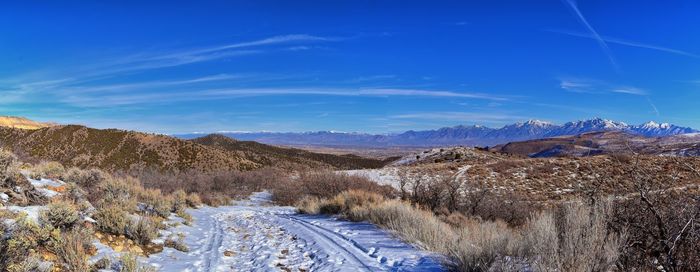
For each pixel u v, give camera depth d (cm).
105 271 666
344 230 1284
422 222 1109
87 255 703
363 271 751
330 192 3388
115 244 834
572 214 643
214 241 1128
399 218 1245
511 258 654
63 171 1383
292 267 819
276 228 1439
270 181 4578
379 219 1394
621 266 604
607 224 641
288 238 1182
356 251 936
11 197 866
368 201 1862
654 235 598
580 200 708
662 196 595
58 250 652
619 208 650
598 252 570
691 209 558
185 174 5238
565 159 4850
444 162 6331
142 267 699
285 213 2133
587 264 551
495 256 672
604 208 648
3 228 625
